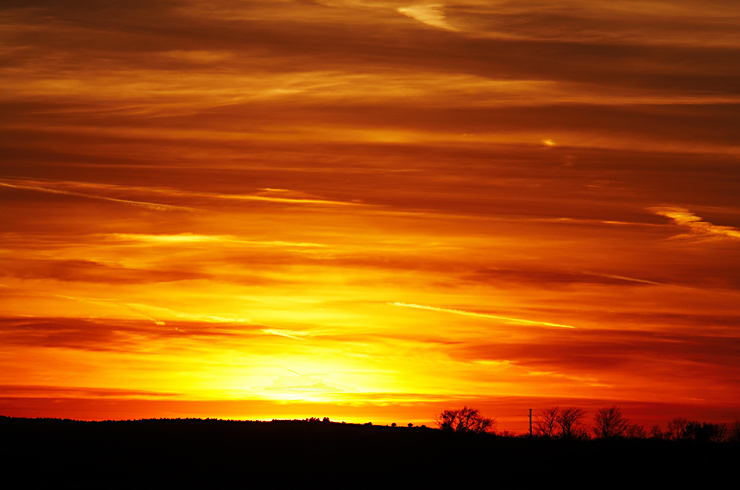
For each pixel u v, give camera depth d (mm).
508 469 66938
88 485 58406
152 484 59312
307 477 63375
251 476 63406
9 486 57594
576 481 62219
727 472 65312
